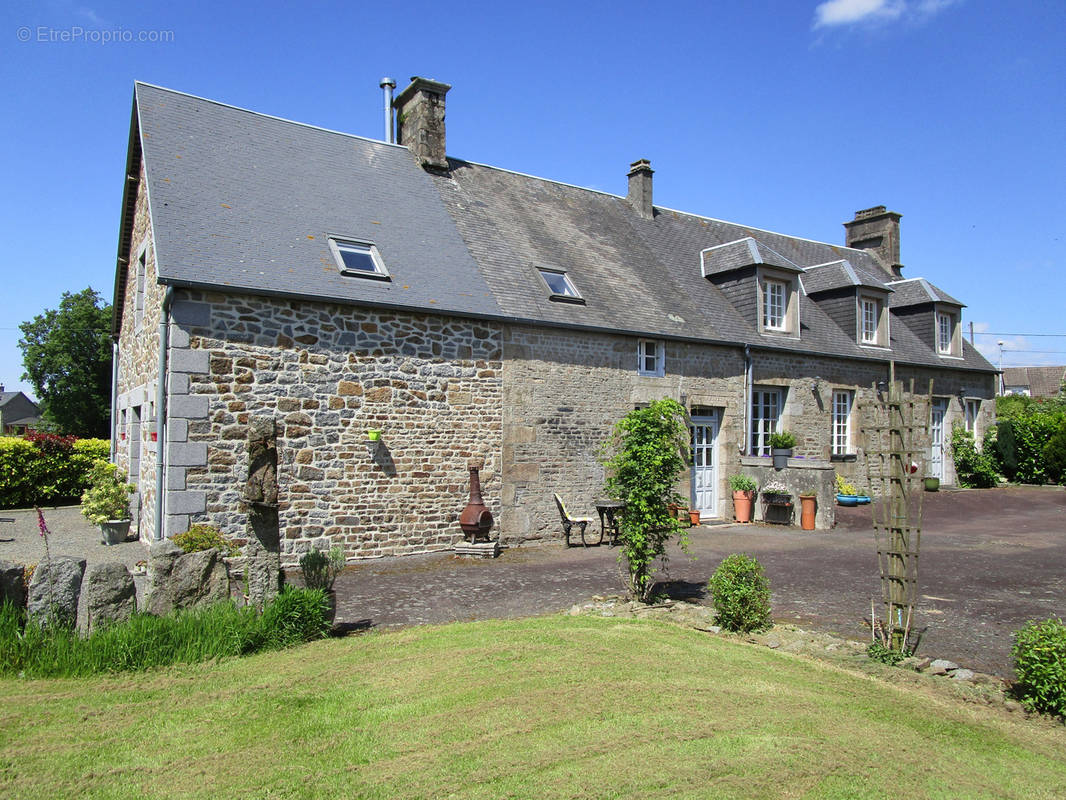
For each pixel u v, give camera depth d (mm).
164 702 4051
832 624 5941
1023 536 11086
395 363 9289
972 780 3357
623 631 5621
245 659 4809
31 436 15430
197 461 7875
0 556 8695
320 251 9320
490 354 10141
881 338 16375
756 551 9719
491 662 4805
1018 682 4477
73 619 4691
